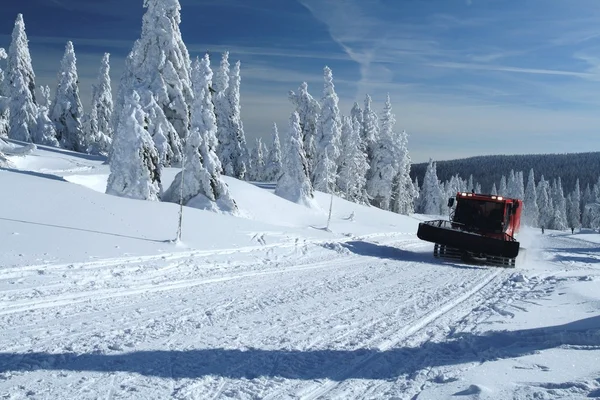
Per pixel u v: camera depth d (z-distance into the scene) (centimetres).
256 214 3105
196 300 962
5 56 1919
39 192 1791
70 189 1961
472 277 1508
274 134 6362
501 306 1045
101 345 654
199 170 2595
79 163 3691
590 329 773
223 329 773
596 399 482
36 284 940
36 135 4619
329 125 4884
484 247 1817
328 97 4894
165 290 1032
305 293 1112
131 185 2238
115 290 980
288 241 1986
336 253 1911
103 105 5469
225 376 574
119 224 1630
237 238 1838
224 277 1231
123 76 4062
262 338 735
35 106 4628
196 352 652
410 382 570
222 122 5194
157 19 3397
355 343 733
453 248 1959
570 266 2036
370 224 3744
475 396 502
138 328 745
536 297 1159
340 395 534
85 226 1507
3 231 1273
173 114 3450
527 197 10194
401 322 879
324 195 4456
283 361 638
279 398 518
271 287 1160
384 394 538
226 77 5200
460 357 670
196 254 1454
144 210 1917
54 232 1361
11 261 1045
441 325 867
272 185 4850
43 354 604
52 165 3466
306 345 712
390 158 5972
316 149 4912
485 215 2012
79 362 588
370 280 1354
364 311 957
